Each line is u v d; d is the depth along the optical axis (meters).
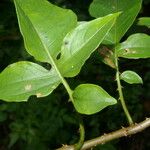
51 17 0.18
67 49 0.18
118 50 0.22
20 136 0.73
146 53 0.22
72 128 0.78
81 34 0.17
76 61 0.18
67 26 0.18
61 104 0.73
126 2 0.22
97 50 0.22
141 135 0.81
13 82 0.18
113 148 0.64
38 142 0.75
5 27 0.72
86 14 0.82
